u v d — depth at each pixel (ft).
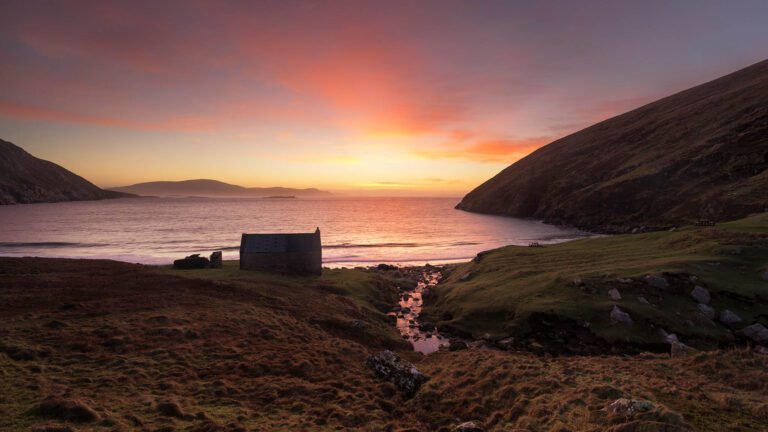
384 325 150.92
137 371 72.28
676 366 74.13
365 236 505.66
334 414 62.28
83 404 51.83
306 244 219.41
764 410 48.19
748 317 119.55
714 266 141.38
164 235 475.31
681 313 122.83
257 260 213.87
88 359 76.54
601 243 216.54
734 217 370.32
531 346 122.21
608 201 541.34
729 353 73.72
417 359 111.14
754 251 147.64
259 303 140.36
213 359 84.07
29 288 141.38
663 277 135.44
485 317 147.54
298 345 100.17
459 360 95.35
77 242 400.47
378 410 65.87
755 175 420.36
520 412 58.23
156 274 178.60
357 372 86.12
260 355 88.63
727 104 622.54
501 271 191.31
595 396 56.44
